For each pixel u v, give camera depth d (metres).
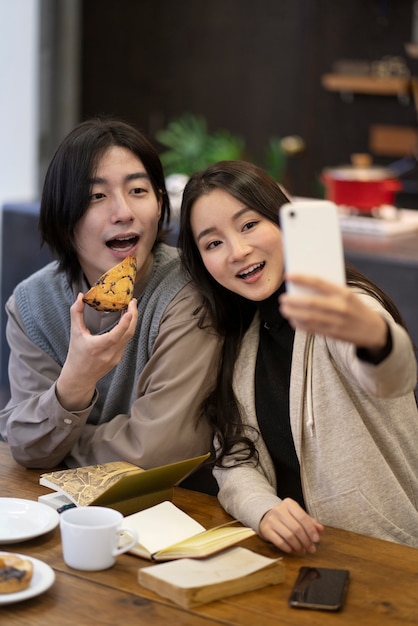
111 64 6.25
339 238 1.19
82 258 1.79
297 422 1.60
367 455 1.59
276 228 1.62
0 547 1.37
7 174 5.36
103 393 1.85
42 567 1.26
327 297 1.13
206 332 1.73
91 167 1.69
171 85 6.20
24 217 3.96
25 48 5.32
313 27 5.82
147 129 6.29
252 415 1.69
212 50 6.09
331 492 1.61
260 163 6.07
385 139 5.71
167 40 6.16
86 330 1.60
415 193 5.64
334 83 5.64
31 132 5.50
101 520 1.35
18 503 1.47
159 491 1.56
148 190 1.74
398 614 1.20
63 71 5.99
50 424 1.67
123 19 6.20
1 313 4.17
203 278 1.72
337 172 3.86
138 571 1.30
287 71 5.93
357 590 1.27
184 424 1.69
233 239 1.60
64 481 1.55
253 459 1.67
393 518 1.61
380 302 1.62
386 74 5.60
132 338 1.81
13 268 4.05
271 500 1.49
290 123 5.97
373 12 5.66
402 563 1.36
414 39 5.56
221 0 6.01
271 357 1.71
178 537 1.39
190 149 5.46
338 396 1.59
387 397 1.28
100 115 1.82
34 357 1.86
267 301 1.68
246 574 1.25
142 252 1.74
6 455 1.82
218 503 1.59
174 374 1.72
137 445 1.69
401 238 3.63
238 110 6.09
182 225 1.69
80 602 1.21
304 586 1.25
